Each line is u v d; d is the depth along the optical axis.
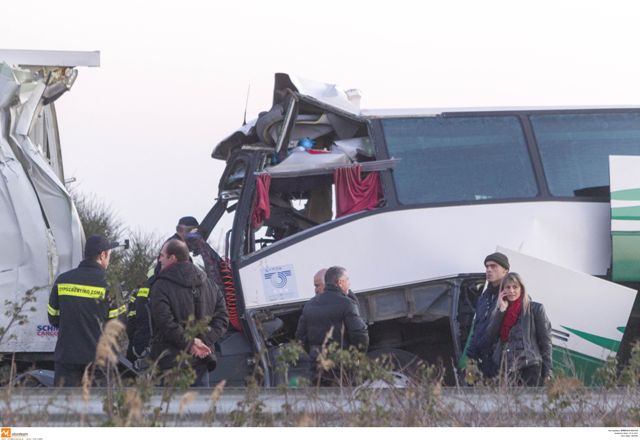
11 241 33.56
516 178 37.19
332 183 38.34
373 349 36.19
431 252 35.97
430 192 36.59
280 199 38.44
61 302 30.28
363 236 35.94
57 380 30.12
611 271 36.75
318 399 20.86
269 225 38.34
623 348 37.38
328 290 31.78
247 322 35.00
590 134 38.12
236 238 35.88
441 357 36.84
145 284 31.75
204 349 29.22
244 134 40.00
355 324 31.27
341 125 38.03
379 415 20.20
